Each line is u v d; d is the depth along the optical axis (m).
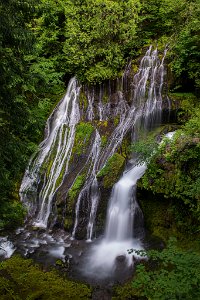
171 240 4.57
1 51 5.06
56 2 12.58
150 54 11.35
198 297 3.80
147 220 8.45
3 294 6.32
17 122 6.02
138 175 8.97
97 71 11.42
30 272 7.11
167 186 7.69
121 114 11.01
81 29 11.70
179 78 10.62
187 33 10.16
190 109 9.76
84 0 11.45
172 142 7.99
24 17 5.69
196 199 7.19
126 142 10.14
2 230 8.80
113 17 11.30
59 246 8.24
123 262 7.43
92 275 7.09
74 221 8.85
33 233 8.84
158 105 10.45
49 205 9.51
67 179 9.78
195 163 7.41
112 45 11.48
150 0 11.96
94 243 8.43
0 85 5.50
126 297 6.35
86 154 10.26
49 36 13.02
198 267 3.99
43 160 10.66
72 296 6.39
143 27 12.46
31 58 11.83
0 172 5.54
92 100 11.75
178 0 11.10
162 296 3.84
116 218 8.57
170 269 6.62
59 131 11.23
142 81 11.04
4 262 7.45
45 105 12.09
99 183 9.00
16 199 9.81
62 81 13.00
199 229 7.15
